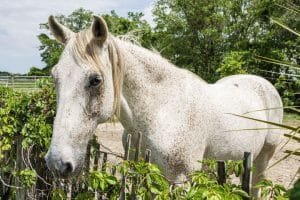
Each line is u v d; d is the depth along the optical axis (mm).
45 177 4645
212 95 4176
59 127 2955
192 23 28625
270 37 21672
